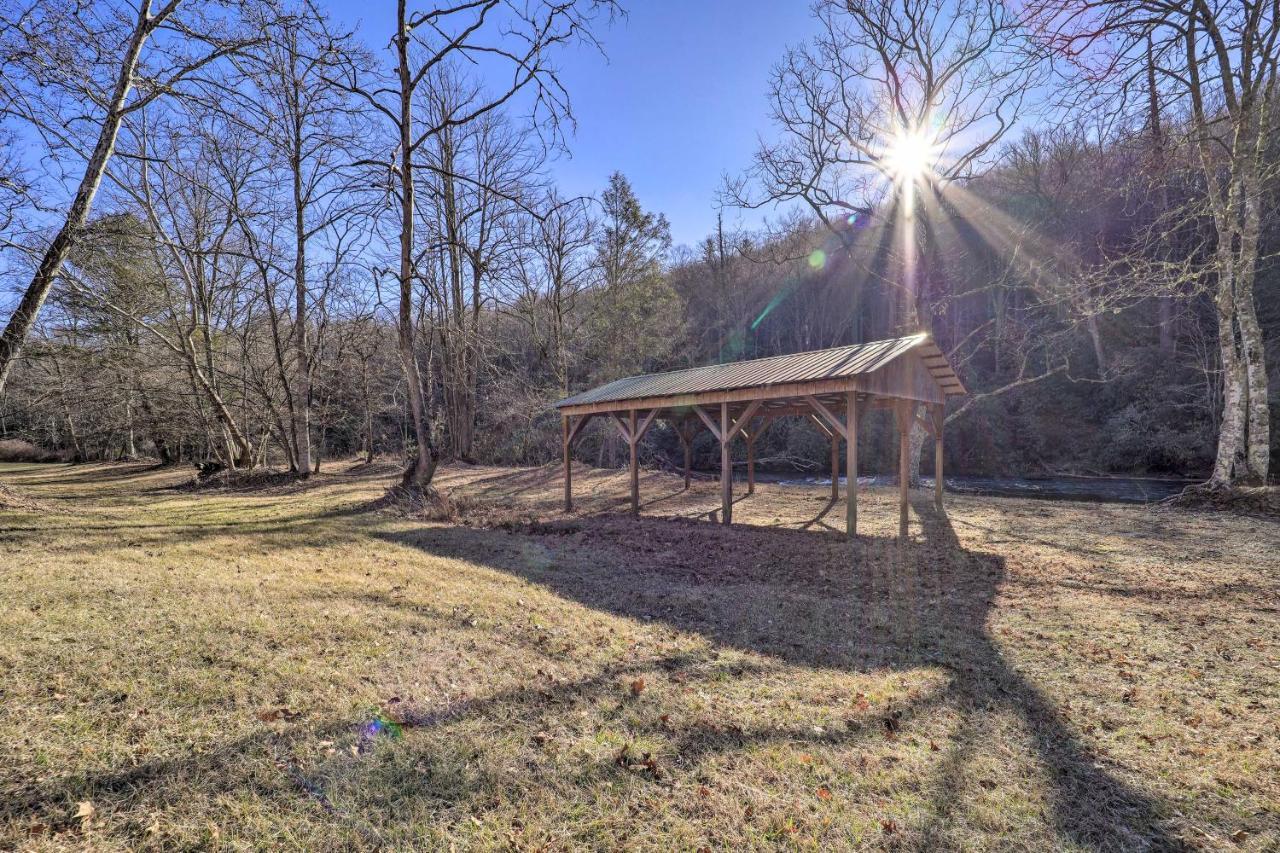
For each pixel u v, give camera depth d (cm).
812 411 1421
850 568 805
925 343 1080
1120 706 395
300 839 237
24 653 372
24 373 2175
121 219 1454
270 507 1269
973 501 1532
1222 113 1248
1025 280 2386
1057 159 2075
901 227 2033
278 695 348
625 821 261
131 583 554
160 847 226
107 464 2988
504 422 2573
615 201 2808
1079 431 2655
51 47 824
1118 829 271
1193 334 2458
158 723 308
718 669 438
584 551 902
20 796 244
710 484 1927
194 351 2005
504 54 1150
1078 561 838
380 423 3041
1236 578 736
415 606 545
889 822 268
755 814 270
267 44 980
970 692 413
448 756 299
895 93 1872
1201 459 2302
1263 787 305
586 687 391
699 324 3712
